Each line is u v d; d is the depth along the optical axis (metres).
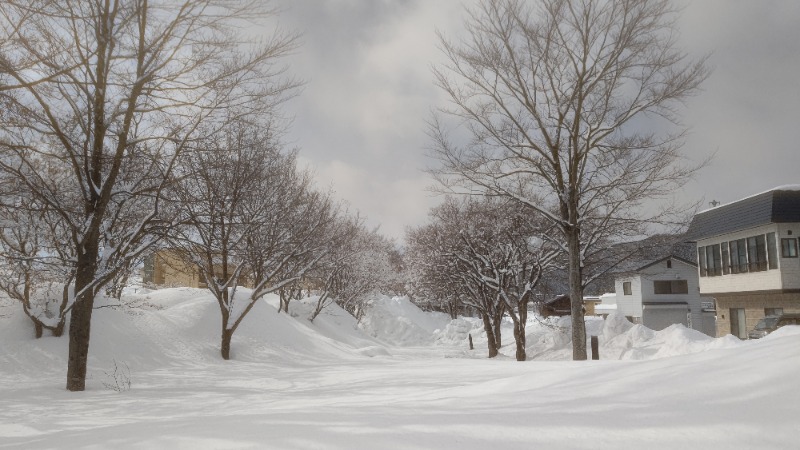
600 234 19.73
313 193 22.88
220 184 16.95
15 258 11.92
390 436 3.26
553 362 12.97
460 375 10.17
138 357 14.86
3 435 6.54
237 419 4.29
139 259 16.83
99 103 10.90
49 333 14.32
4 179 11.58
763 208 28.50
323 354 20.33
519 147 18.06
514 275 25.41
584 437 2.99
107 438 4.06
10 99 9.88
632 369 4.54
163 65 10.81
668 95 15.89
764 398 3.10
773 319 24.25
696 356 4.59
